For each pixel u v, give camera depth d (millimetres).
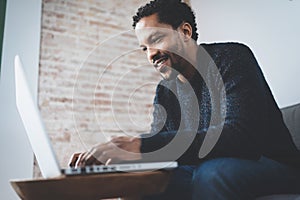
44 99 2469
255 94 1184
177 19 1467
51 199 758
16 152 2279
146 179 799
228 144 1035
